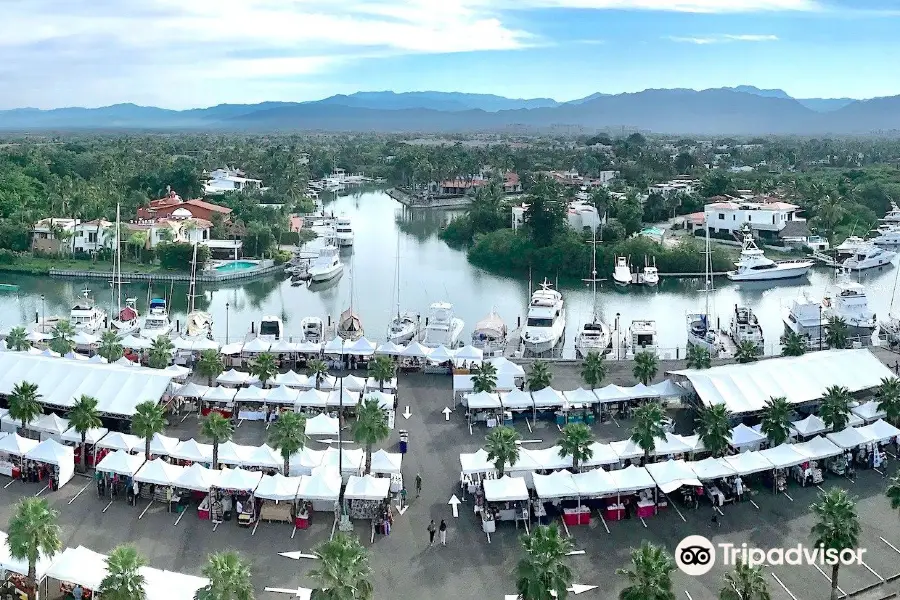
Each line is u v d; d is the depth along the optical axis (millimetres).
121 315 127688
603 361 99000
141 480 65000
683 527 63250
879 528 62594
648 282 176125
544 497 62594
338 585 45281
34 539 50250
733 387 81062
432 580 56438
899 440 74875
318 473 64438
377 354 101250
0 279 174500
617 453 69750
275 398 84312
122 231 190125
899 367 98125
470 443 79312
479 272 191500
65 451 69812
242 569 47000
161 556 58688
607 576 56500
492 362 95188
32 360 86500
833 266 195250
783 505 66438
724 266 188250
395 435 80938
